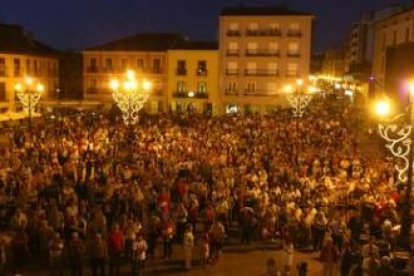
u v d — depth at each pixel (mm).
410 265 12492
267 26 64812
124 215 16234
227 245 18156
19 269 15508
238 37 65375
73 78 70750
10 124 40844
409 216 12992
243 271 16078
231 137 29703
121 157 23875
